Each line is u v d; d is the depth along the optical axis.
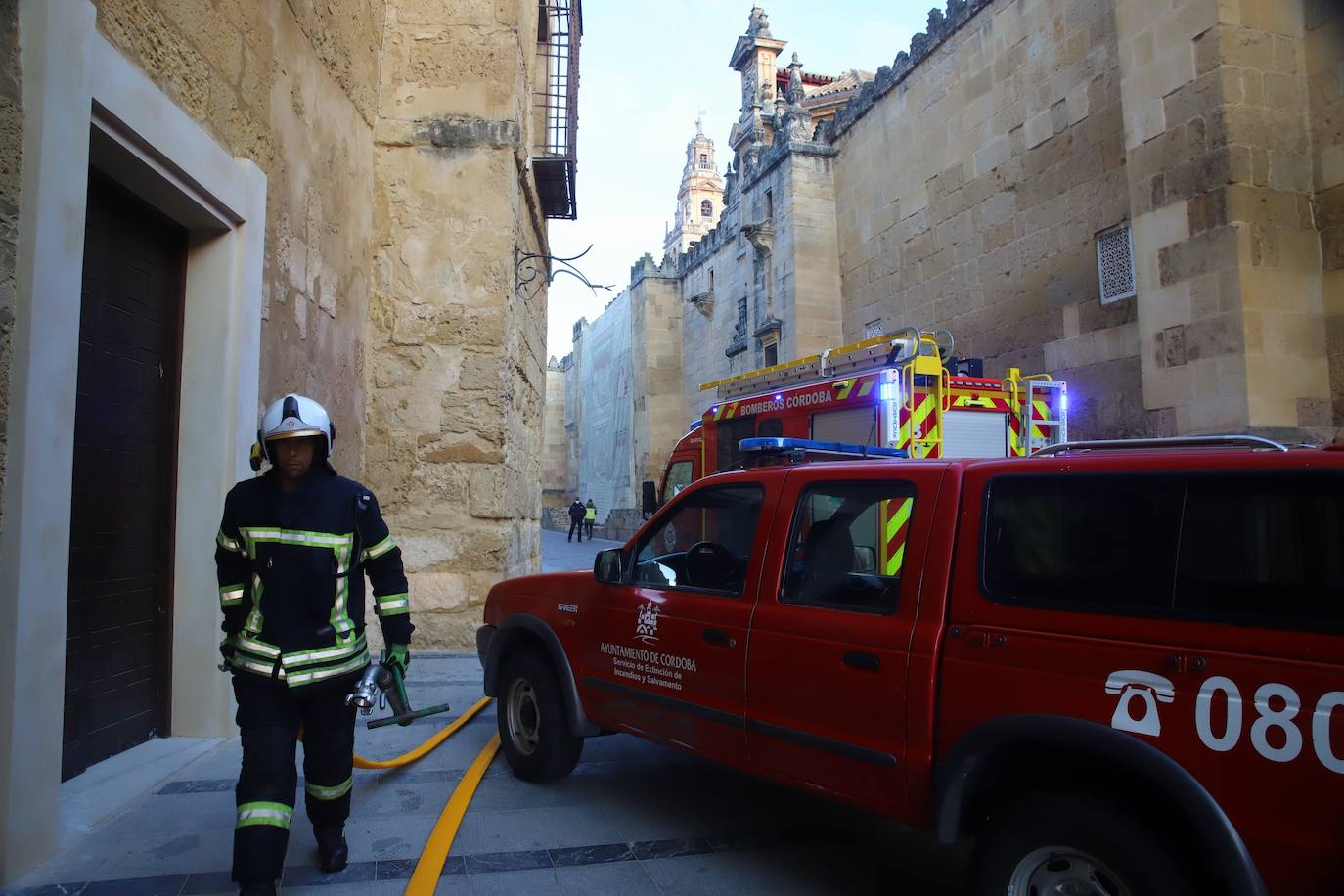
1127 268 11.75
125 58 4.12
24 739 3.32
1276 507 2.36
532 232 11.77
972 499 3.04
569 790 4.69
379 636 8.60
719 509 4.18
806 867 3.73
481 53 9.09
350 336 8.09
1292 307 9.12
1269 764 2.16
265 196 5.70
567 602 4.68
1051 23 13.08
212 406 5.23
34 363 3.33
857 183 18.61
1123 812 2.42
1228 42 9.23
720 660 3.69
